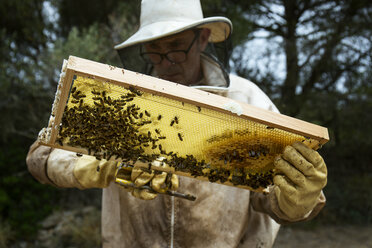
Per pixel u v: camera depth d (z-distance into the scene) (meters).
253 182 1.47
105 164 1.67
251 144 1.35
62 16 7.26
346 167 9.59
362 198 8.56
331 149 9.16
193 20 1.89
